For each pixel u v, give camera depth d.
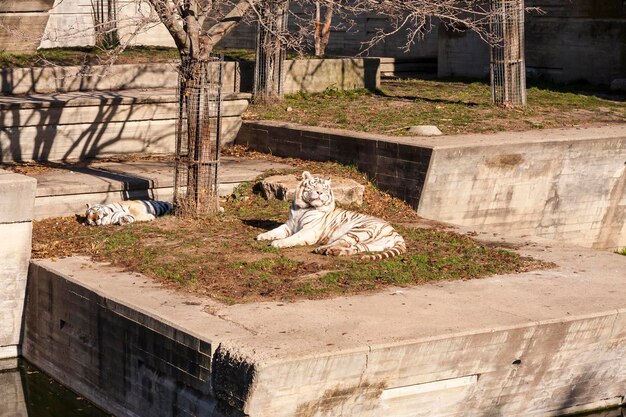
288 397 9.23
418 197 15.91
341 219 13.52
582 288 11.73
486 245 13.91
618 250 18.30
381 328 10.08
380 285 11.70
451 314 10.62
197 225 14.47
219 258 12.72
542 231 17.28
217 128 14.90
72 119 18.00
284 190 15.87
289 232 13.72
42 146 17.83
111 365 11.22
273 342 9.55
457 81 26.95
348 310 10.70
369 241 13.09
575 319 10.59
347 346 9.45
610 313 10.82
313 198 13.42
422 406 10.11
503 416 10.70
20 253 12.86
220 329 9.94
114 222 14.58
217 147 14.95
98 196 15.54
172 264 12.44
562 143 17.02
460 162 16.03
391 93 23.58
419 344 9.73
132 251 13.09
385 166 16.53
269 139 18.92
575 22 26.03
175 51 24.02
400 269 12.32
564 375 10.93
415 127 17.80
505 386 10.56
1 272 12.85
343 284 11.67
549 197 17.17
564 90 24.89
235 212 15.27
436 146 15.80
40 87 19.61
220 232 14.11
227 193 16.47
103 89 20.31
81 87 20.05
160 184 16.06
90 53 22.42
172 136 19.09
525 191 16.89
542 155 16.88
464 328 10.12
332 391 9.46
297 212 13.67
